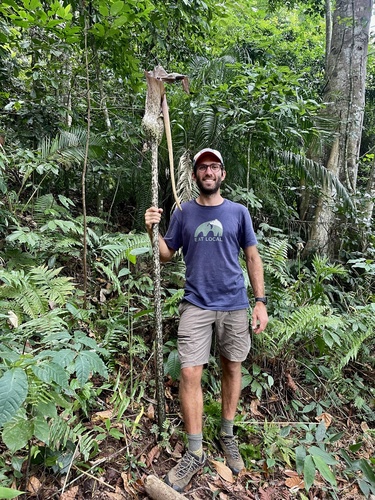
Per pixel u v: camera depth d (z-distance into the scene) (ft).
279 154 12.53
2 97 12.07
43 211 10.03
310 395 9.89
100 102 12.60
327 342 9.16
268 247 10.67
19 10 7.99
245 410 8.84
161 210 6.64
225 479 6.93
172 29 12.76
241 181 12.51
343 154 15.90
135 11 10.09
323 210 14.90
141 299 9.43
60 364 4.44
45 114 11.91
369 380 11.03
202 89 12.24
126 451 6.73
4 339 6.14
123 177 13.15
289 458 7.71
